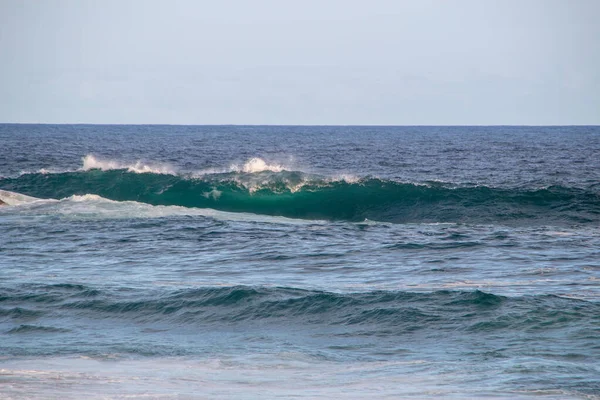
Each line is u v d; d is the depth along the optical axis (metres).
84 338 37.78
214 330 39.25
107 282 51.47
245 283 51.16
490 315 39.00
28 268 58.09
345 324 39.22
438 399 26.34
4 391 27.20
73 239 72.50
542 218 89.75
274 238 73.56
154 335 38.44
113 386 28.22
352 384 28.86
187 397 26.69
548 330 36.31
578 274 53.44
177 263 60.28
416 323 38.53
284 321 40.25
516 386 27.58
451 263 59.12
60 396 26.53
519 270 55.44
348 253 64.62
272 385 28.84
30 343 36.72
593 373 29.17
